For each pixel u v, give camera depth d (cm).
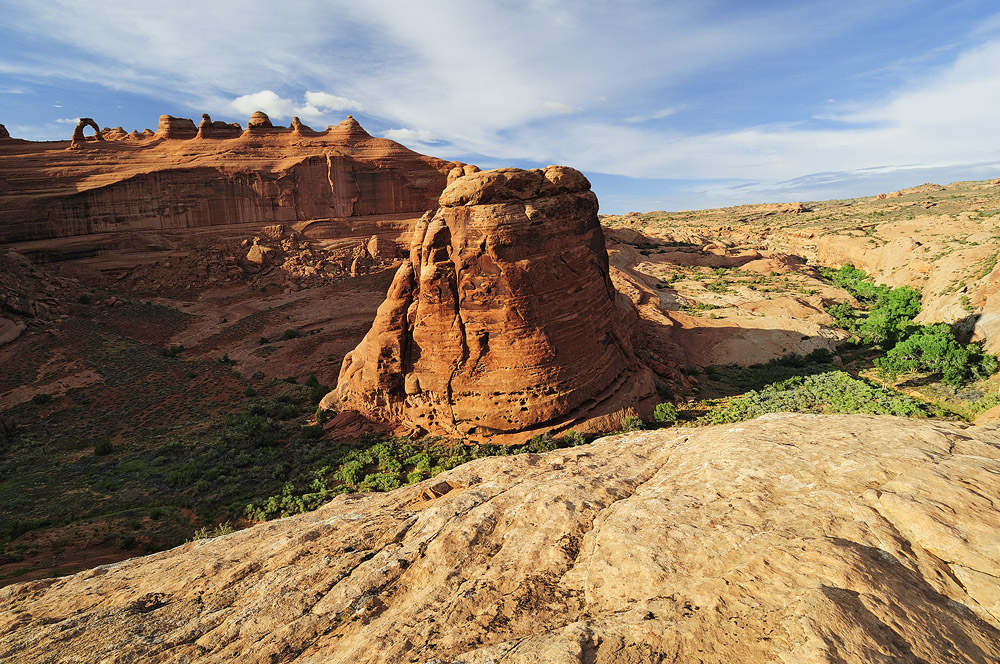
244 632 860
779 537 773
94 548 2128
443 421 3145
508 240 2923
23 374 5038
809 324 5531
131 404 4531
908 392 3906
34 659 841
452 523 1058
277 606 912
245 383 5088
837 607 597
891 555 691
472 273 2997
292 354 5966
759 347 5103
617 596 755
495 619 757
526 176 3077
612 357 3472
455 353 3075
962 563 659
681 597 698
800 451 1033
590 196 3519
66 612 1043
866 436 1068
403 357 3231
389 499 1418
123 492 2748
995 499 753
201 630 890
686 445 1321
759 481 951
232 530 2300
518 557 914
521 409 3006
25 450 3716
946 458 896
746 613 635
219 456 3203
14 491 2869
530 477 1293
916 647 555
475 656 670
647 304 5978
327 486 2714
